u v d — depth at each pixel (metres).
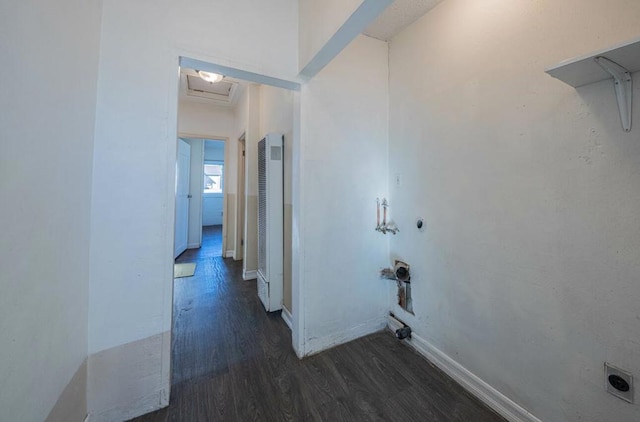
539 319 1.19
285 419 1.30
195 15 1.43
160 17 1.36
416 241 1.90
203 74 3.01
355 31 1.27
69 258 1.01
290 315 2.25
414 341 1.91
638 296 0.91
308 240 1.83
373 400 1.42
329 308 1.92
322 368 1.69
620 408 0.95
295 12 1.73
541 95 1.16
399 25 1.93
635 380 0.91
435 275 1.74
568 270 1.08
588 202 1.02
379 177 2.13
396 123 2.07
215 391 1.49
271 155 2.52
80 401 1.13
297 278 1.84
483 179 1.42
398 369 1.68
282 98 2.53
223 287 3.20
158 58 1.35
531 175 1.20
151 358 1.34
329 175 1.91
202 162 5.50
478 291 1.46
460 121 1.55
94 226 1.22
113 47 1.26
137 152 1.31
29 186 0.75
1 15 0.61
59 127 0.91
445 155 1.66
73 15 0.99
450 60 1.61
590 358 1.03
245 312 2.52
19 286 0.70
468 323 1.52
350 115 1.98
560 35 1.09
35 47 0.76
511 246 1.29
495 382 1.37
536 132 1.18
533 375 1.21
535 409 1.20
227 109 4.49
